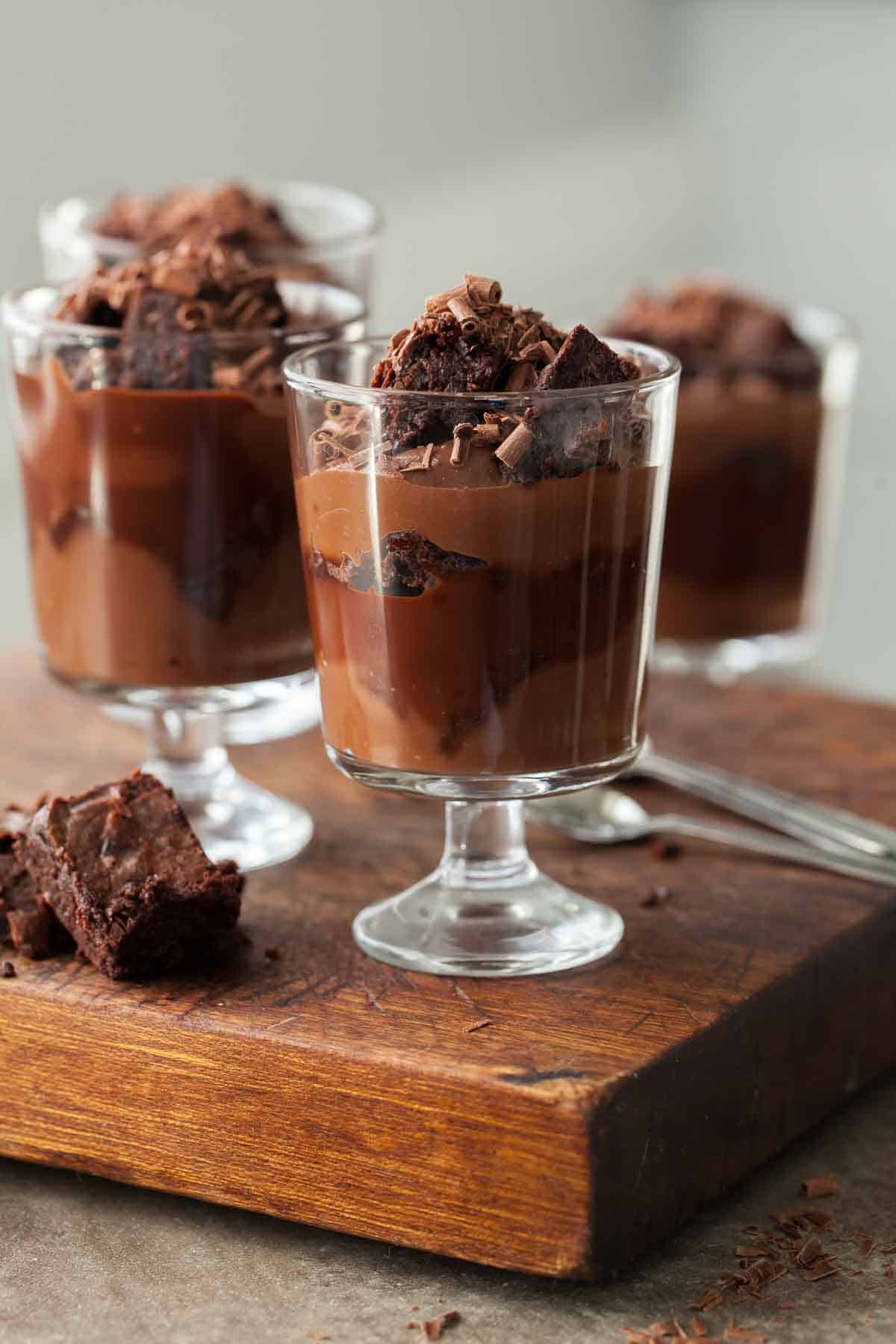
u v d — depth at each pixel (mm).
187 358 757
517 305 715
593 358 697
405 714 707
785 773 844
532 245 1748
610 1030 696
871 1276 684
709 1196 704
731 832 792
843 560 1405
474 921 737
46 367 763
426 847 798
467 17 1619
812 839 792
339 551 706
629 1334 664
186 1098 701
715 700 904
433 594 695
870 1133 740
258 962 732
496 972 724
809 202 1895
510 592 695
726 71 1911
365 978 724
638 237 1888
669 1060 685
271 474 772
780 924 749
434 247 1635
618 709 717
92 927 719
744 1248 692
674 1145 690
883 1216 705
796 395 988
